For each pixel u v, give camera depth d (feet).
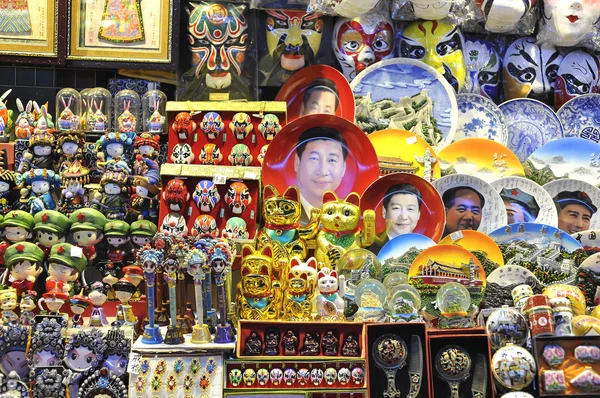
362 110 19.13
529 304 14.90
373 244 17.48
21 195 16.79
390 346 14.39
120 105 18.70
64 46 18.79
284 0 19.24
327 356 14.57
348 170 18.01
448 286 15.61
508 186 18.58
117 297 15.88
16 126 17.87
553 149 19.39
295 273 15.34
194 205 16.98
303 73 19.27
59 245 15.84
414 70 19.54
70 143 17.16
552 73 20.58
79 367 14.52
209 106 17.81
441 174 18.83
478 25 20.43
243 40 18.92
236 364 14.55
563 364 14.51
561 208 18.80
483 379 14.47
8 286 16.03
